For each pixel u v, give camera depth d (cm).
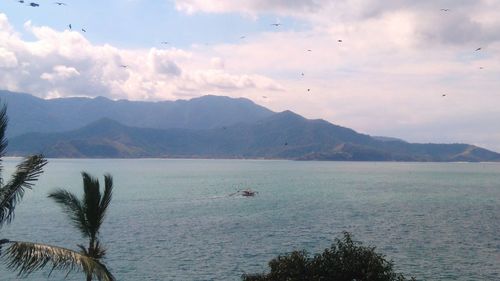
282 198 13375
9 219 1791
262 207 11038
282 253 5812
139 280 4659
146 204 11512
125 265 5219
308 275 2727
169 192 15000
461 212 10250
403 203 12169
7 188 1762
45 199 11762
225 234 7212
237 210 10400
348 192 15625
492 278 4819
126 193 14550
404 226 8112
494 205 11788
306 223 8412
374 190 16525
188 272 4962
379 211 10325
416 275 4903
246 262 5391
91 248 2525
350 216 9425
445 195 14775
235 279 4700
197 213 9838
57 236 6806
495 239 6888
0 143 1734
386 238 6931
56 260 1655
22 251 1620
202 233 7300
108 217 9075
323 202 12294
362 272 2700
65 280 4575
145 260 5453
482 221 8812
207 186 17788
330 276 2708
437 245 6412
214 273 4922
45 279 4581
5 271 4722
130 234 7162
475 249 6172
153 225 8100
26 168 1805
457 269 5150
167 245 6325
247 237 6956
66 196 2541
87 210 2489
